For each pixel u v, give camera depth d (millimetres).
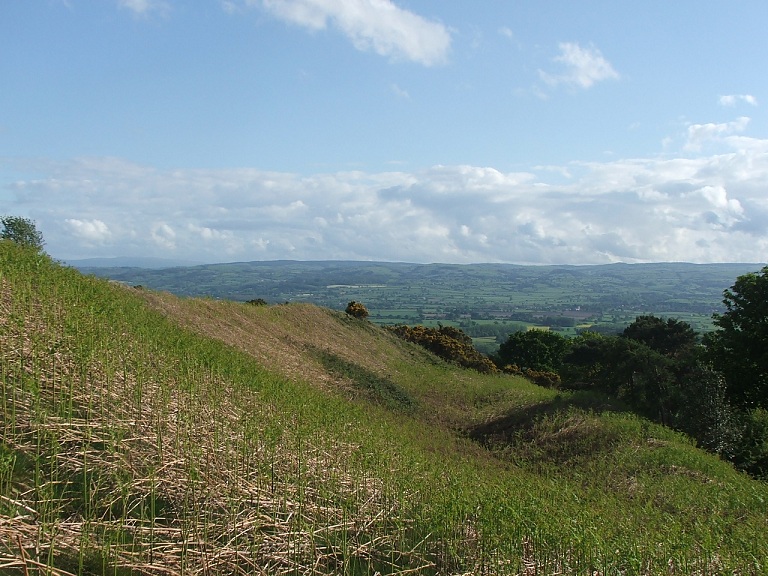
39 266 14227
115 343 10555
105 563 4949
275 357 21266
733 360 22312
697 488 12562
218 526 6344
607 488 12969
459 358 40312
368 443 11078
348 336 32188
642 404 19719
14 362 7926
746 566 7824
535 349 50344
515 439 17875
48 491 5609
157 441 7551
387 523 7797
